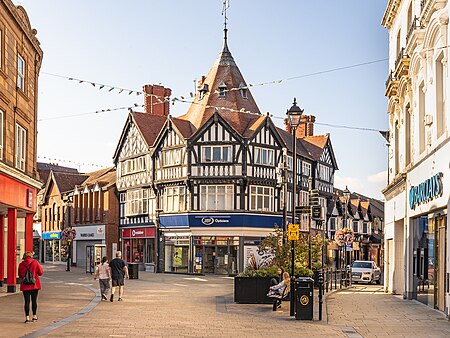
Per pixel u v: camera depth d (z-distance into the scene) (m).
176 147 42.66
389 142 27.31
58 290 24.42
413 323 14.89
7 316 15.05
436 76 17.47
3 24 20.75
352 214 61.06
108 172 58.00
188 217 41.62
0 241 24.58
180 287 27.86
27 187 24.05
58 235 59.03
